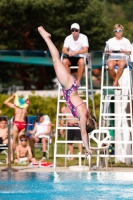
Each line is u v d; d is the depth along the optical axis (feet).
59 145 208.74
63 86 98.02
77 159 150.30
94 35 337.52
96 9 330.75
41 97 228.02
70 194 84.48
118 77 125.59
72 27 124.06
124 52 123.24
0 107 222.28
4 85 545.44
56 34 322.14
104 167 125.59
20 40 330.34
